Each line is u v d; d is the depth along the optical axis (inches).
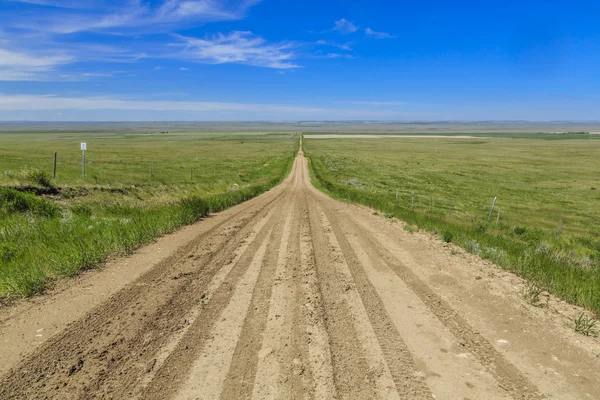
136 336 173.9
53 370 145.6
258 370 148.2
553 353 166.6
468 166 2790.4
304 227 472.7
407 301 223.8
